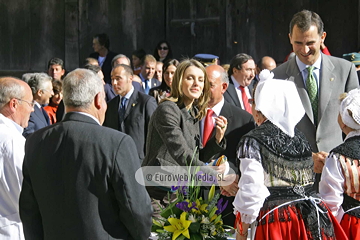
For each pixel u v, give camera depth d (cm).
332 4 939
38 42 1098
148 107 688
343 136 529
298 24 487
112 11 1062
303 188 356
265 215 348
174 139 412
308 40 484
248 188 340
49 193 307
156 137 432
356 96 384
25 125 430
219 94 505
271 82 361
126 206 302
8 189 388
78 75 317
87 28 1078
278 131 355
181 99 437
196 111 446
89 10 1075
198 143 442
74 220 302
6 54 1112
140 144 681
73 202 302
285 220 347
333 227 364
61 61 960
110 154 302
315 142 495
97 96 318
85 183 301
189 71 430
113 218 308
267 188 352
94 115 319
